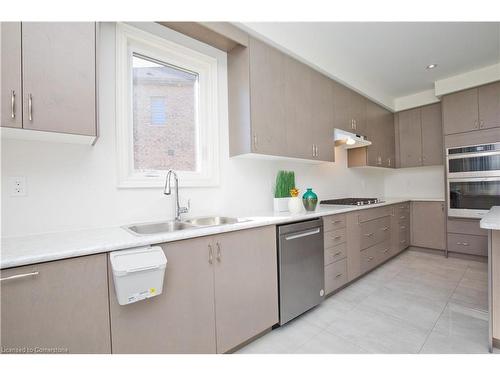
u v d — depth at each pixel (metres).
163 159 1.95
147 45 1.83
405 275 2.97
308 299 2.06
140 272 1.08
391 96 4.20
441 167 4.23
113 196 1.63
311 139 2.62
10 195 1.30
